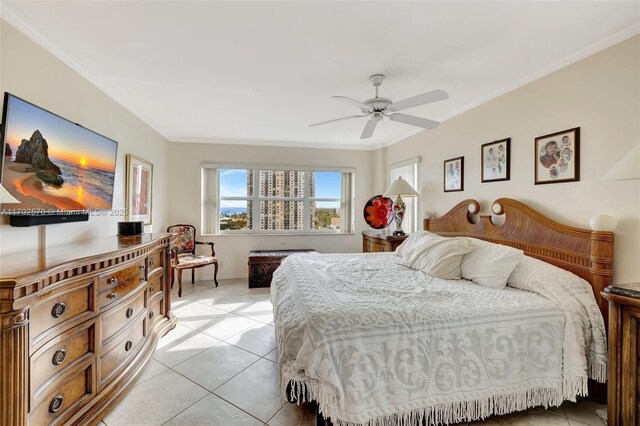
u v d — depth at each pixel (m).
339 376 1.37
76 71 2.26
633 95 1.76
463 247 2.38
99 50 2.04
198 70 2.35
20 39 1.72
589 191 1.99
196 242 4.66
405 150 4.41
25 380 1.17
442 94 2.00
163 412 1.74
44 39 1.88
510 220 2.52
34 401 1.24
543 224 2.24
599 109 1.93
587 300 1.75
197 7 1.60
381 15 1.65
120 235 2.71
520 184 2.50
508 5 1.56
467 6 1.57
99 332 1.66
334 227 5.30
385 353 1.44
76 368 1.49
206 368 2.23
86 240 2.35
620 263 1.82
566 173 2.13
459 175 3.22
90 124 2.46
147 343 2.32
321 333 1.42
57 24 1.74
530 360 1.60
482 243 2.38
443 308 1.62
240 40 1.92
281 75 2.42
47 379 1.32
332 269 2.55
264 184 5.09
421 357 1.47
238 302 3.76
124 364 1.94
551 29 1.77
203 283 4.65
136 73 2.40
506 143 2.62
